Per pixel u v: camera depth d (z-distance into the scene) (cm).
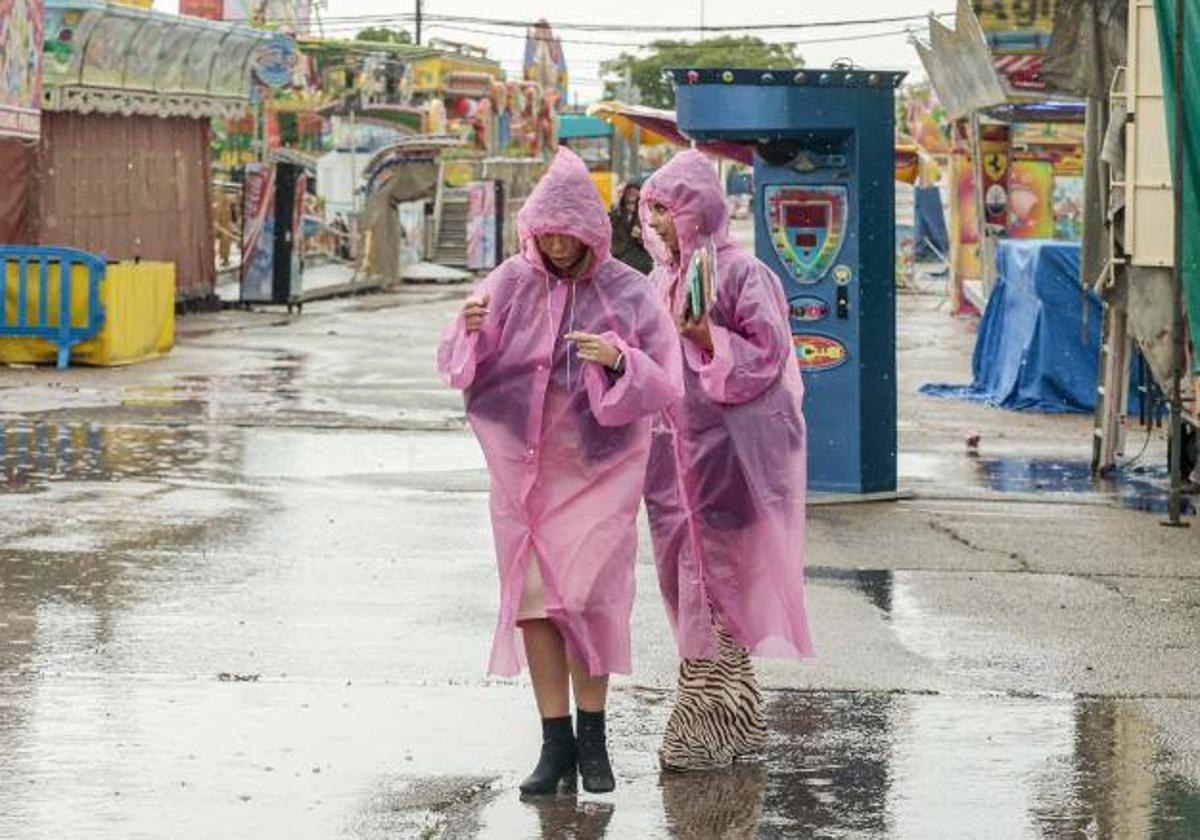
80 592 1055
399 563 1155
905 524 1342
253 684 867
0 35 2077
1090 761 776
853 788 737
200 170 3475
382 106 5141
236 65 3497
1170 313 1448
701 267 752
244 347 2698
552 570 717
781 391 777
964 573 1167
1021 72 2642
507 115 6962
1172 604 1088
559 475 722
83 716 809
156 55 3147
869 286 1428
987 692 884
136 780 724
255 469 1528
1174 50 1338
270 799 705
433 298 4078
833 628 1009
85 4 2817
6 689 849
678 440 769
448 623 996
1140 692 888
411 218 4888
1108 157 1476
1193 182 1373
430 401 2045
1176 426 1360
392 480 1482
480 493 1429
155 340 2503
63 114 2903
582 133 6581
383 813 693
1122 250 1504
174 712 818
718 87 1354
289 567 1137
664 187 777
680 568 773
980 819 701
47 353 2323
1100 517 1390
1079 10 1591
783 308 789
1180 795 732
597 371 710
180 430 1755
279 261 3506
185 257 3400
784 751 786
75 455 1581
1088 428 1927
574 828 683
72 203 2944
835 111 1374
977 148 3216
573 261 720
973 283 3550
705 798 721
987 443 1803
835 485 1444
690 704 760
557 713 727
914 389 2294
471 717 821
